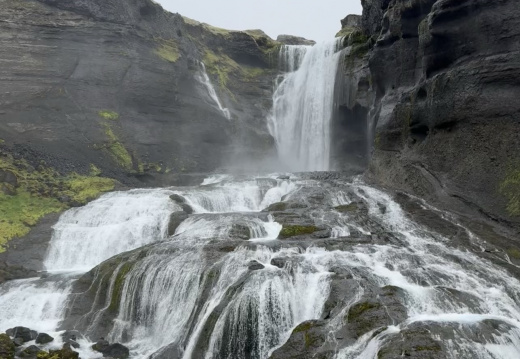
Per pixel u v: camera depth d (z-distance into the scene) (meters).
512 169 20.53
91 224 24.73
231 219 21.86
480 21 22.83
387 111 29.50
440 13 24.20
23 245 22.86
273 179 29.83
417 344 11.66
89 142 33.03
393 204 23.44
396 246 18.89
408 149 26.86
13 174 26.48
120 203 25.84
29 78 32.97
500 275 16.73
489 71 22.06
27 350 15.08
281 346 13.55
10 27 33.47
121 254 19.91
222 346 14.74
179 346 15.62
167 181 33.78
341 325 13.55
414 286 15.17
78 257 22.91
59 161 30.34
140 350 16.06
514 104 21.09
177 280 17.11
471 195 21.66
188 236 20.38
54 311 18.09
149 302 17.34
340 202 24.70
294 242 18.72
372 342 12.32
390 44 30.84
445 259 17.77
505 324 12.95
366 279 15.60
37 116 32.09
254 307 14.99
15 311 18.17
